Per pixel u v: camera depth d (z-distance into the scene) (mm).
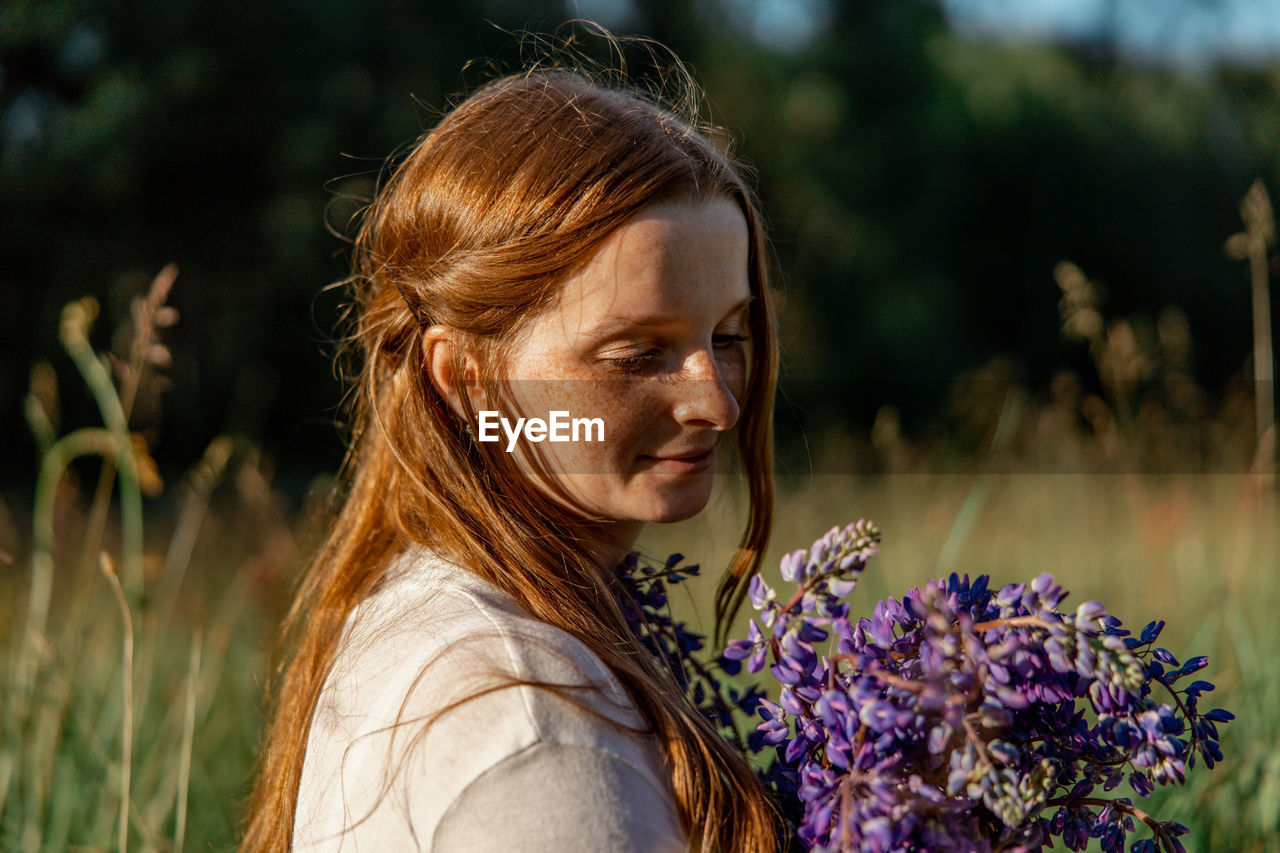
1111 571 2600
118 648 2254
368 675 786
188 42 7762
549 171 819
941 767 707
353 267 1260
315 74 7785
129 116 7543
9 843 1609
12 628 2020
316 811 805
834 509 3926
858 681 704
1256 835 1471
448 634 740
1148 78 11719
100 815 1664
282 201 7691
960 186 10812
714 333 886
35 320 7547
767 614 754
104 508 1812
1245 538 2350
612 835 639
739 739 944
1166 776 672
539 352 827
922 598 691
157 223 7816
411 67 7949
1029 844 714
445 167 898
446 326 883
